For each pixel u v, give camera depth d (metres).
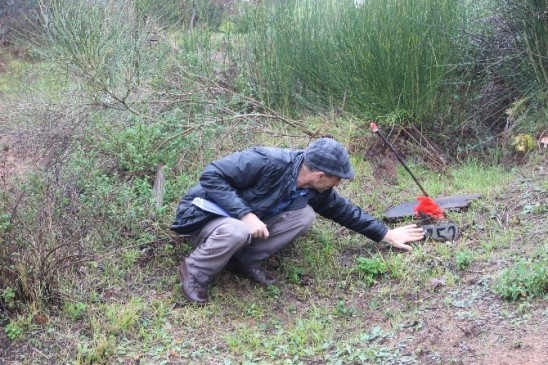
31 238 4.30
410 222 5.20
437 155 6.12
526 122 6.22
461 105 6.43
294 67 6.90
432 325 4.04
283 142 6.28
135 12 7.19
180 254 4.88
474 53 6.53
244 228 4.30
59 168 5.26
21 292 4.22
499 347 3.71
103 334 4.03
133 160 5.67
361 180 5.81
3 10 8.87
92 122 6.11
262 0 7.22
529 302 4.04
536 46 6.15
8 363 3.89
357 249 5.00
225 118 6.21
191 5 7.97
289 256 4.93
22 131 6.17
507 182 5.59
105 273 4.62
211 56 7.34
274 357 3.93
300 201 4.61
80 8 6.65
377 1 6.33
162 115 6.44
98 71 6.33
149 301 4.43
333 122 6.40
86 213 4.90
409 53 6.08
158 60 6.92
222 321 4.32
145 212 5.08
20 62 8.58
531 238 4.76
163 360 3.92
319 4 6.99
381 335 4.03
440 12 6.24
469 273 4.51
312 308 4.45
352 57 6.27
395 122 6.19
